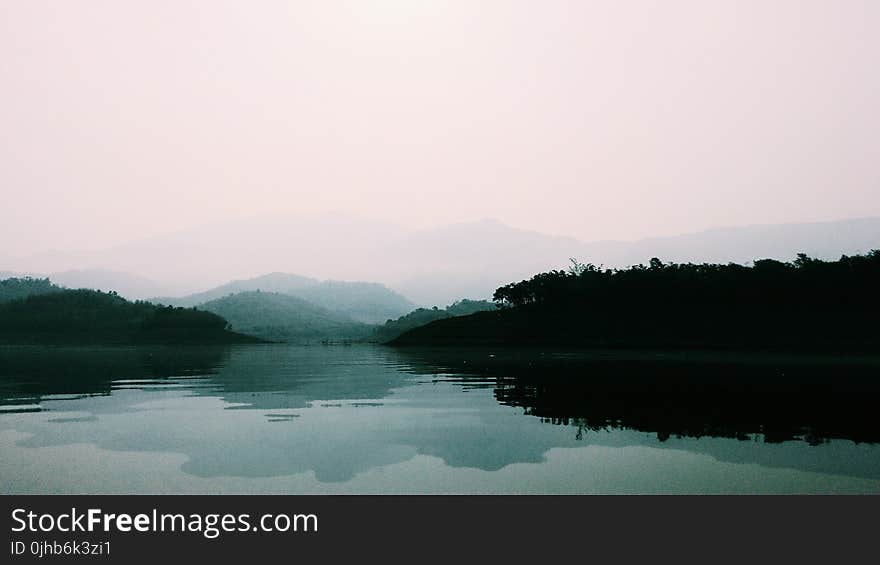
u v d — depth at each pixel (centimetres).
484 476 1476
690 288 10181
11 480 1436
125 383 3719
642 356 6538
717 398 2883
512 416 2350
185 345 12194
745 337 8462
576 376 4097
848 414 2383
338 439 1892
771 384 3506
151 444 1816
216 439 1891
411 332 11850
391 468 1542
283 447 1778
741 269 10325
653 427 2100
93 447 1777
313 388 3400
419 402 2773
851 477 1448
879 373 4272
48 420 2250
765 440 1869
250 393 3152
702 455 1670
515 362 5675
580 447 1780
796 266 10212
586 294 10875
